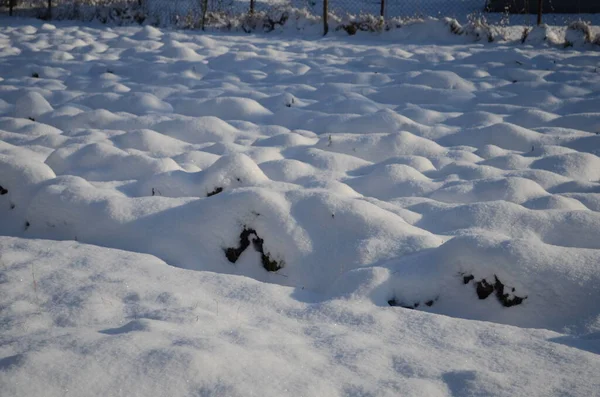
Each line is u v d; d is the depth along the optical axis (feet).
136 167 16.76
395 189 16.10
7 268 11.08
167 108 25.48
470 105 25.94
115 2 56.54
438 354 8.36
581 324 9.57
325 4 46.52
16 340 8.08
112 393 6.82
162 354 7.38
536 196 14.85
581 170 17.24
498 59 34.50
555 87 27.63
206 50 38.19
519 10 64.75
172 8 59.47
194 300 9.95
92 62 34.47
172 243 12.69
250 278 11.01
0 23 48.73
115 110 25.49
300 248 12.12
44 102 25.02
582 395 7.22
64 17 53.47
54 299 9.83
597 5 62.64
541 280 10.08
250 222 12.53
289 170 17.02
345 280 10.87
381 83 29.58
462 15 65.16
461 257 10.64
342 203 12.55
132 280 10.50
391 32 45.44
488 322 9.31
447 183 16.06
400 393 7.23
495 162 18.24
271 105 26.03
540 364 8.00
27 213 14.10
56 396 6.70
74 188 14.17
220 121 22.09
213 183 14.78
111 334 8.34
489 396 7.21
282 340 8.67
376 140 19.84
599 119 22.09
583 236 12.22
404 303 10.65
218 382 7.12
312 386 7.27
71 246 12.26
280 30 48.37
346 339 8.70
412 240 11.81
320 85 28.96
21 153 18.35
